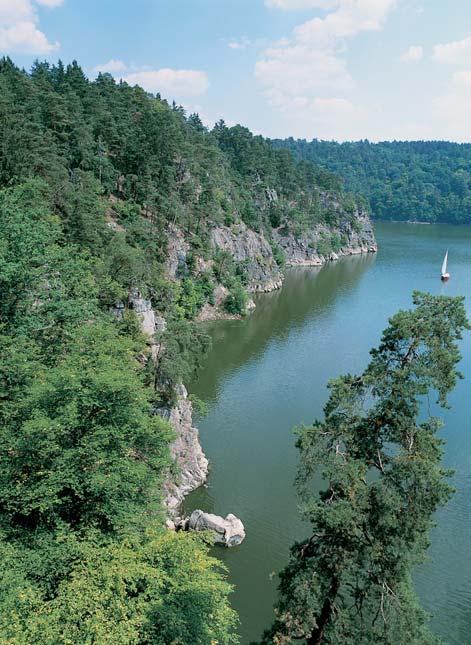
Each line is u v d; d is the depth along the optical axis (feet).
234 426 209.05
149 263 280.72
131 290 192.95
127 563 68.03
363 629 75.72
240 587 126.31
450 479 172.24
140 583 67.36
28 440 74.79
